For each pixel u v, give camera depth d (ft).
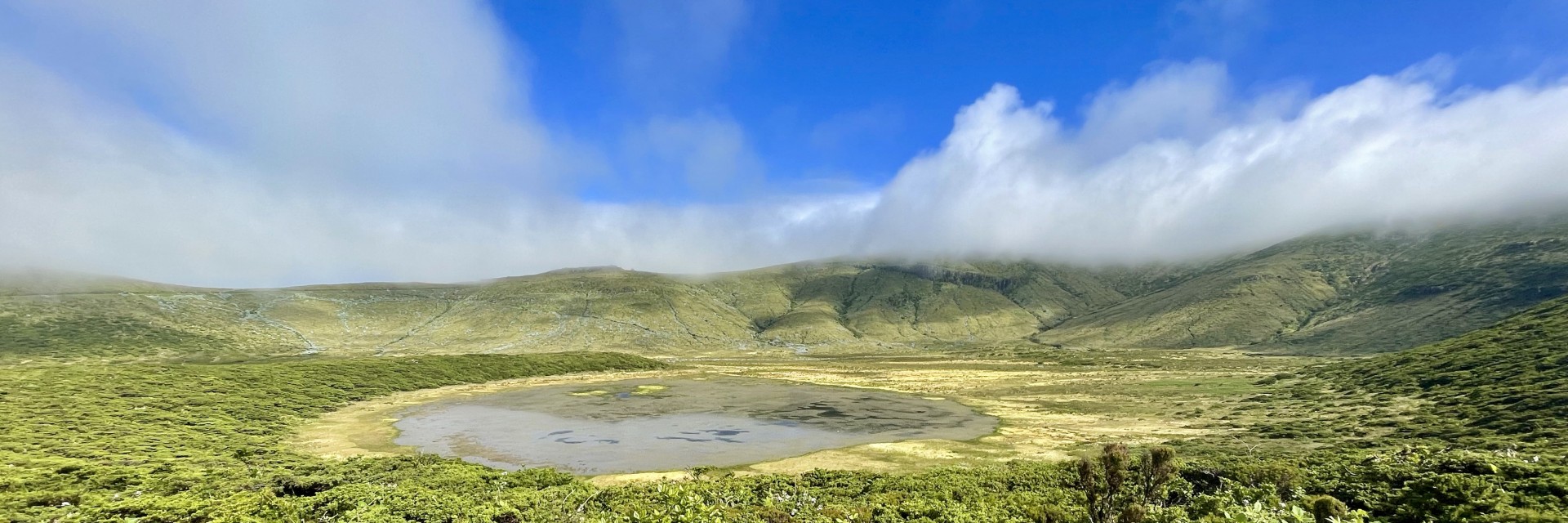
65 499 83.41
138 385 200.23
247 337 554.05
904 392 291.38
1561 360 148.97
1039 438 166.81
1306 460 90.79
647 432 185.26
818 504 85.40
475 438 175.42
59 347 424.05
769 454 153.58
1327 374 240.53
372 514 74.64
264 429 178.91
